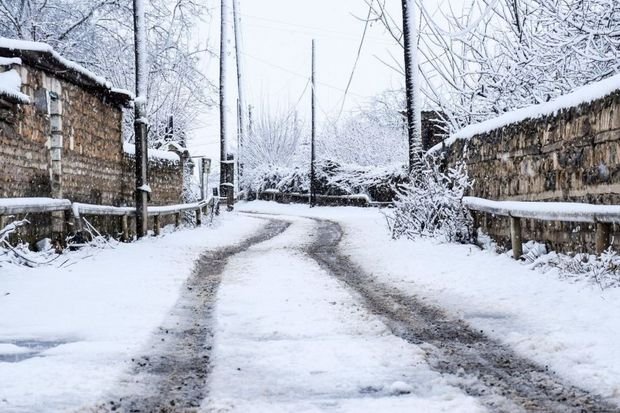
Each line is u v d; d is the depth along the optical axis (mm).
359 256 11922
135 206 16375
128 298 7457
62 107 12289
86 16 20438
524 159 10227
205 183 23609
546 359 4855
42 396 4008
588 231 8172
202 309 6980
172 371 4645
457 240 12695
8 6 19641
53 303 7070
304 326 6000
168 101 26219
